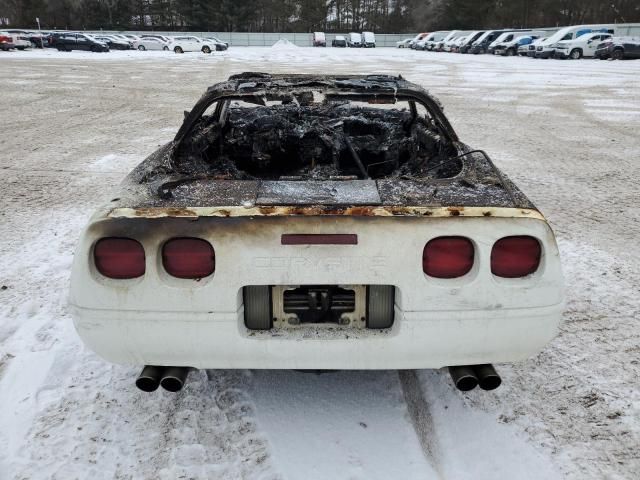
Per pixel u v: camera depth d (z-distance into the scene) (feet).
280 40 182.19
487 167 7.75
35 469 6.74
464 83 57.52
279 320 6.42
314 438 7.26
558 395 8.17
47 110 39.22
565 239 14.51
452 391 8.25
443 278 6.12
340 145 11.20
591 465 6.84
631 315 10.56
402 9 248.93
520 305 6.15
